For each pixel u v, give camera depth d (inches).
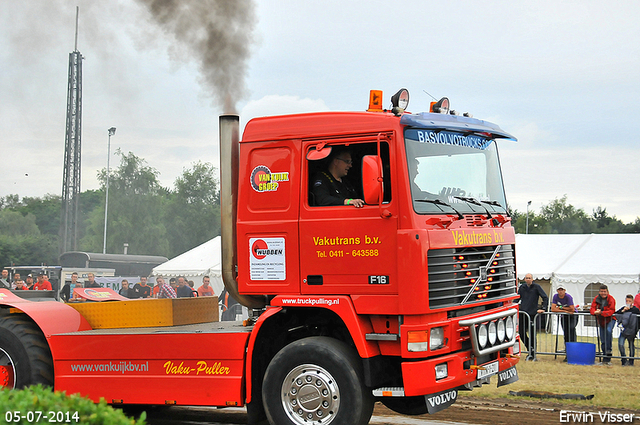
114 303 302.0
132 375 271.6
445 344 237.9
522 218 3484.3
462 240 245.4
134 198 2448.3
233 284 270.5
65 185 1408.7
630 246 879.1
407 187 231.5
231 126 279.9
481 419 308.2
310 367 240.7
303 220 247.3
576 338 562.9
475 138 276.5
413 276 226.5
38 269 1059.3
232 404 252.7
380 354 240.2
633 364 520.4
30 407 149.6
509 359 276.8
